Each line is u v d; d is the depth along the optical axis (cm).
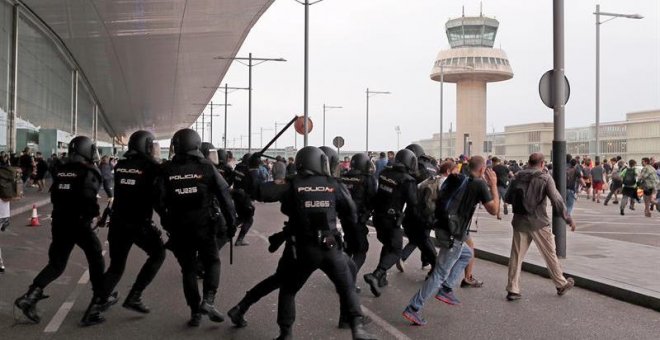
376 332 600
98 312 613
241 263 991
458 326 624
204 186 589
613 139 6956
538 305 721
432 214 763
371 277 749
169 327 609
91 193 607
